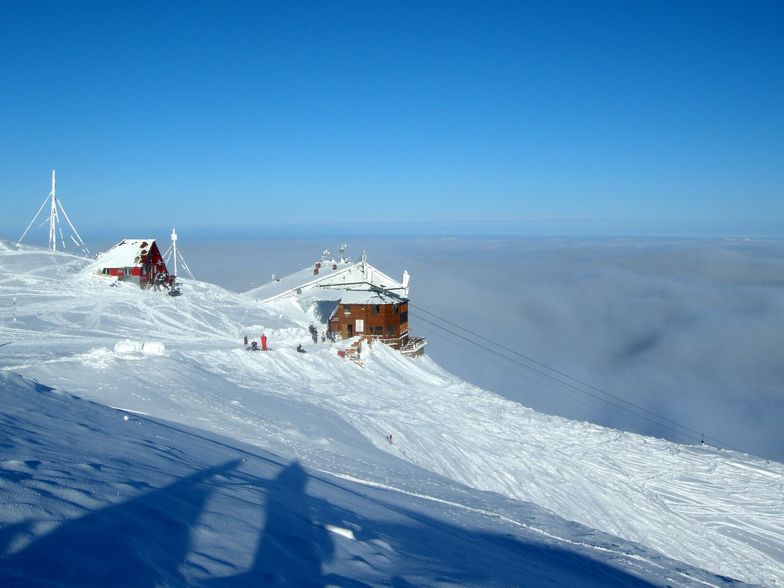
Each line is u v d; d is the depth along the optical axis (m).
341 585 4.87
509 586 6.49
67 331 33.19
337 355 37.31
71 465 6.12
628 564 11.09
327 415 24.00
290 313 51.31
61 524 4.39
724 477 29.42
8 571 3.50
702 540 23.41
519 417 34.50
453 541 8.48
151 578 3.94
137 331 36.06
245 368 30.23
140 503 5.38
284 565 4.99
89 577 3.72
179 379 21.44
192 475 7.36
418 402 32.94
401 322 52.19
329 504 8.27
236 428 16.28
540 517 14.45
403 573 5.77
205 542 4.96
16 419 8.27
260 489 7.63
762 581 21.16
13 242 56.53
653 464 30.38
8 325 32.84
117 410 12.83
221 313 46.06
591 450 30.98
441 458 24.80
